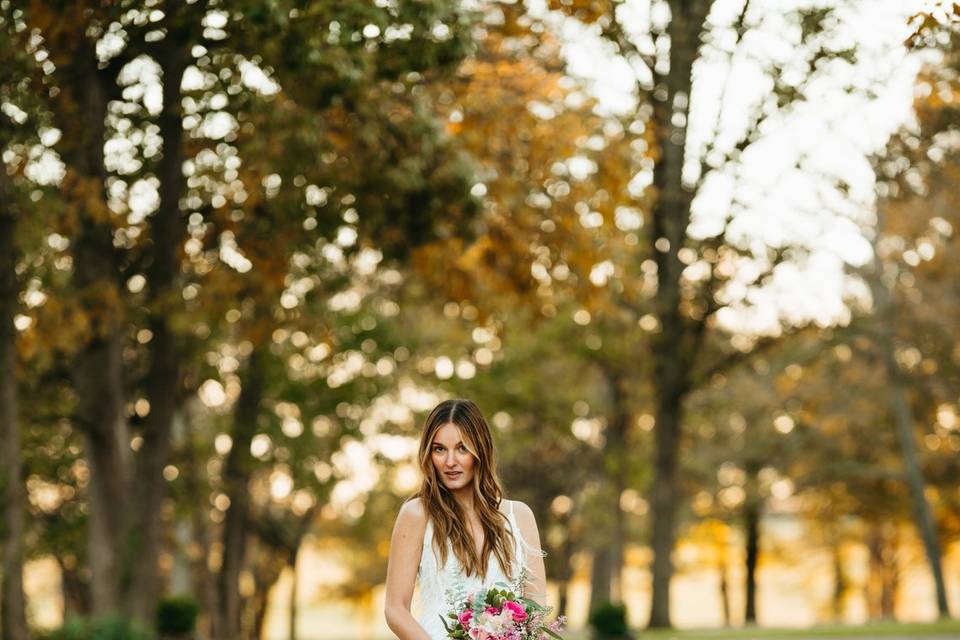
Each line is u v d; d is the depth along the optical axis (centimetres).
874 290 3278
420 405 3362
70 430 2755
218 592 3173
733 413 4025
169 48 1753
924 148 2189
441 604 548
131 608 1948
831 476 3831
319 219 1819
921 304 3241
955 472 3597
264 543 4022
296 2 1428
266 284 1828
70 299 1717
